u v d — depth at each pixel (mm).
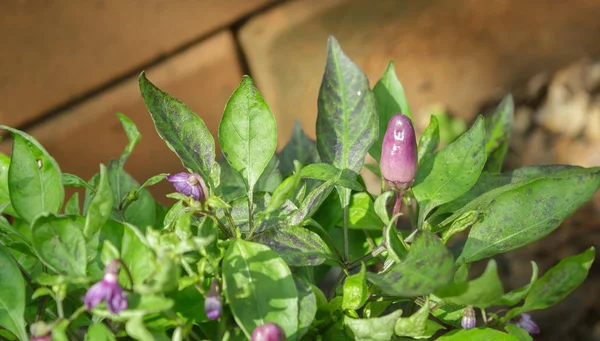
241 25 770
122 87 733
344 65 442
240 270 380
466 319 394
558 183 397
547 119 1064
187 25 735
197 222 413
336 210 447
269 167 460
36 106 704
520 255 907
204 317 384
